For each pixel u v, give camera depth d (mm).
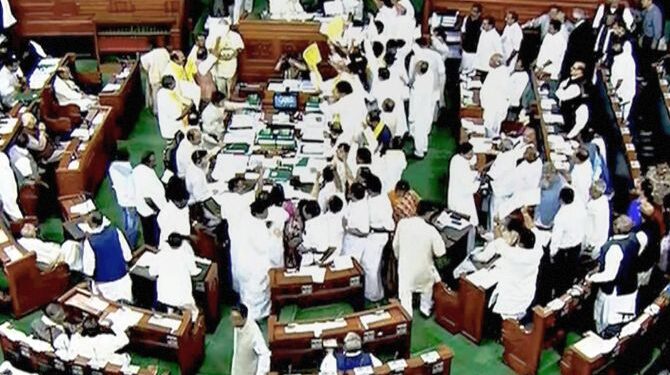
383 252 14672
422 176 18016
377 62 18250
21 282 14320
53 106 18188
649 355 13750
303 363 13055
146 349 13367
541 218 15234
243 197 14305
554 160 16391
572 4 20734
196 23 22344
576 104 17969
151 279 14047
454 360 13969
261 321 14641
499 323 14172
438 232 14320
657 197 15547
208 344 14211
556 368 13609
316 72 18422
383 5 19516
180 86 18047
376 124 16609
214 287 14172
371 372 12289
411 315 14375
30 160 16234
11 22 19906
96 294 13656
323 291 13859
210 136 17266
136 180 15133
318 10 20766
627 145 16938
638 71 19875
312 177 16328
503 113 17719
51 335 12781
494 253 14172
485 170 16500
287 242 14805
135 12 20594
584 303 13898
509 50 19688
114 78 18812
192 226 14836
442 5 21016
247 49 19234
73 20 20516
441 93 18875
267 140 17266
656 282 14711
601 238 14812
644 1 20141
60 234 16297
